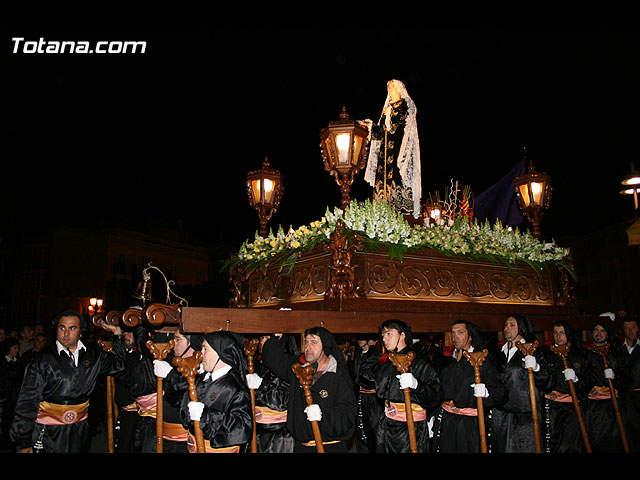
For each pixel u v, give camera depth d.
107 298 31.27
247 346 5.06
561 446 6.84
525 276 7.29
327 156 6.27
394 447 5.20
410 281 5.99
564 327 6.81
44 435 4.99
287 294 6.39
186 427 4.23
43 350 5.13
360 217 5.84
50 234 36.06
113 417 6.45
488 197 10.61
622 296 37.81
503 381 6.02
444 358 5.91
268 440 5.23
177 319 4.39
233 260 7.12
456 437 5.48
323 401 4.39
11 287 37.06
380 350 7.03
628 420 7.48
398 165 7.96
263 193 7.90
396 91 8.12
